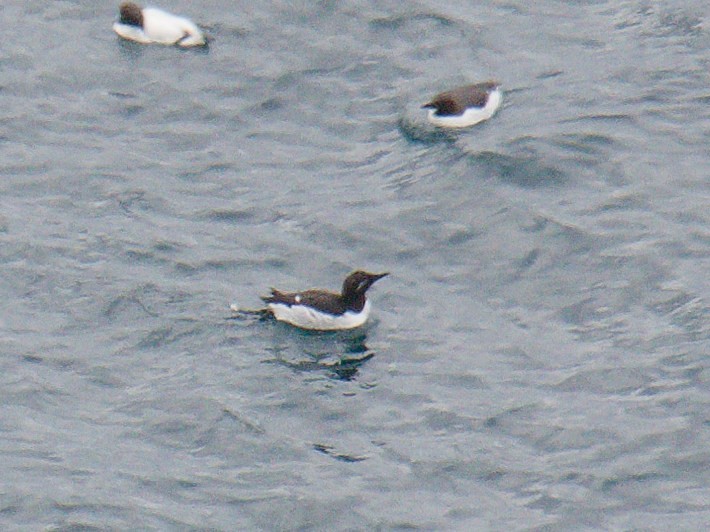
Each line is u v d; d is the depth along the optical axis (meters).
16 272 29.80
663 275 29.20
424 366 27.34
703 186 31.75
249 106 35.41
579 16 38.31
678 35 37.22
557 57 36.75
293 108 35.34
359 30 37.88
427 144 33.66
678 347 27.34
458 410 26.17
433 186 32.19
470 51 37.09
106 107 35.31
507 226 30.80
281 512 23.92
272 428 25.89
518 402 26.28
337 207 31.80
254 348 27.92
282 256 30.44
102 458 25.12
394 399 26.53
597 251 29.94
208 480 24.66
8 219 31.34
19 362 27.42
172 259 30.27
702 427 25.45
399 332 28.25
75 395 26.69
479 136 33.72
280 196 32.28
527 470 24.77
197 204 32.06
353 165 33.25
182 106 35.38
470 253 30.23
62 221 31.39
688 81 35.47
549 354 27.44
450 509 23.97
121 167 33.22
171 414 26.19
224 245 30.75
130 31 37.53
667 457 24.88
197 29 37.47
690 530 23.36
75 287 29.41
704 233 30.30
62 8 38.75
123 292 29.27
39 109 35.12
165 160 33.53
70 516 23.75
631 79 35.66
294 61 36.84
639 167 32.38
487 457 25.08
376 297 29.20
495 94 34.59
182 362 27.59
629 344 27.53
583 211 31.12
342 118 34.94
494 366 27.25
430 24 38.00
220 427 25.86
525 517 23.77
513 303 28.89
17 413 26.19
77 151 33.72
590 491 24.25
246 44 37.47
